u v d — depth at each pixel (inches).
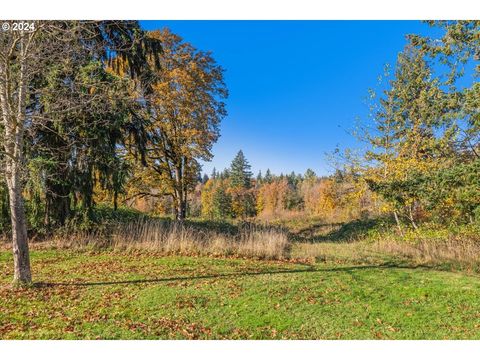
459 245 456.4
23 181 426.3
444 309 252.4
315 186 2319.1
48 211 473.7
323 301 267.7
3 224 459.5
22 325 211.0
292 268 383.9
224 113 826.8
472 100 402.0
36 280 308.0
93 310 238.4
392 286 313.1
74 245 453.4
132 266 373.4
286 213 1475.1
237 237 555.2
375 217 842.2
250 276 339.3
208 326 217.3
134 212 715.4
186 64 759.1
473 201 412.8
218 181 2923.2
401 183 522.0
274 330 213.8
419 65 679.7
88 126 433.4
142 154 587.8
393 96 634.2
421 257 449.4
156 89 625.0
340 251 500.1
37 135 427.8
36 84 382.6
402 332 213.3
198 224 717.3
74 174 453.4
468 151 514.3
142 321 221.9
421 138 590.9
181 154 737.0
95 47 392.2
